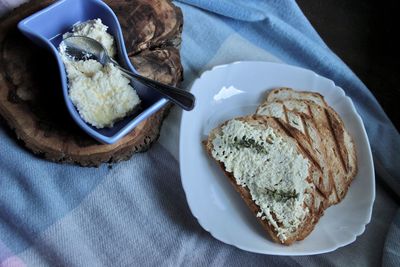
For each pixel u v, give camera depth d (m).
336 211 0.63
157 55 0.63
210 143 0.63
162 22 0.64
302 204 0.60
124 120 0.59
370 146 0.69
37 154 0.60
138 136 0.60
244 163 0.61
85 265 0.59
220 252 0.61
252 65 0.67
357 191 0.64
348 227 0.61
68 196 0.61
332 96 0.68
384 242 0.63
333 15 0.94
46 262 0.59
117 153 0.60
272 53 0.73
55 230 0.59
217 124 0.66
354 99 0.72
